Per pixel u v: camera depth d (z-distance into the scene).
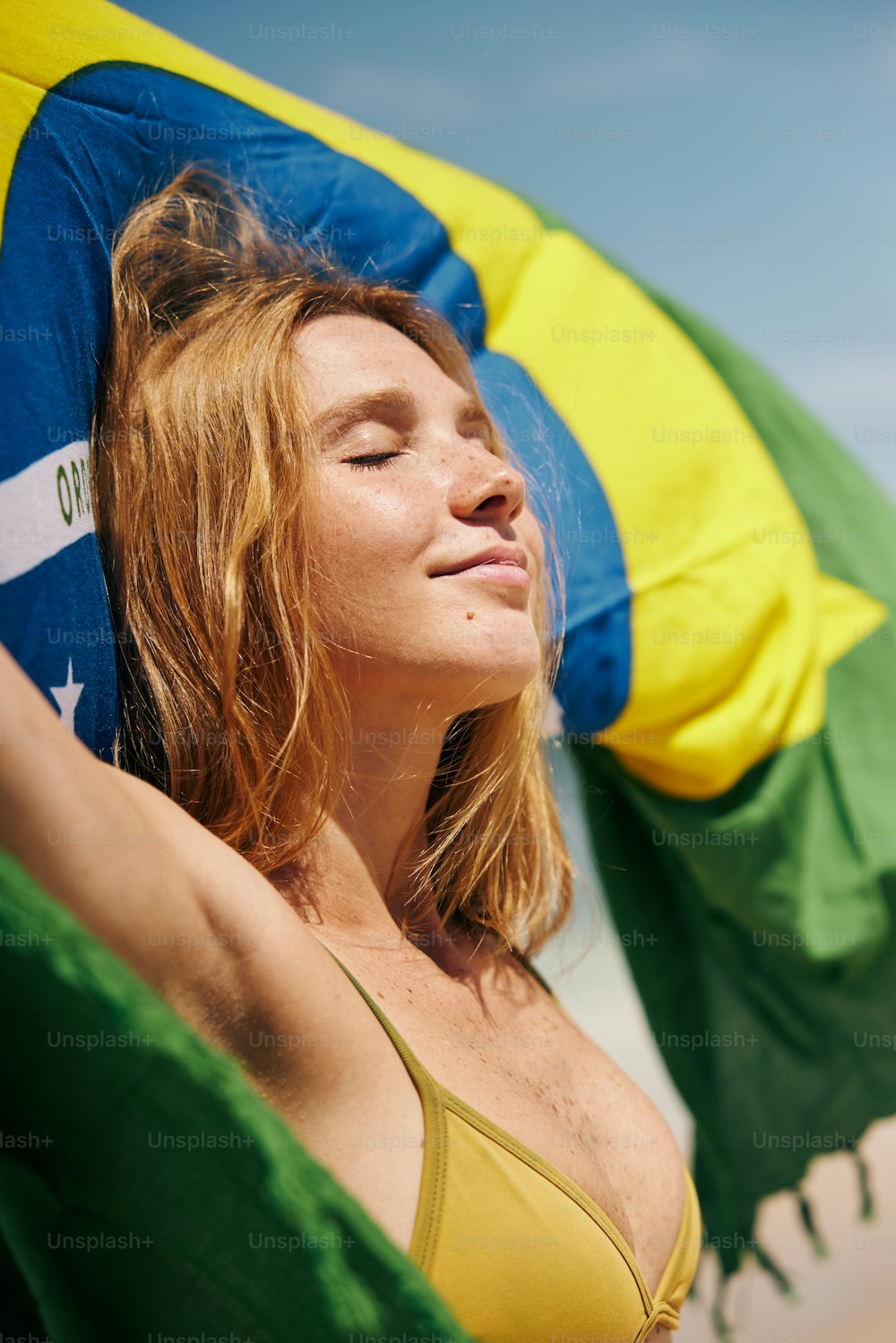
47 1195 0.70
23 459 0.97
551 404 1.72
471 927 1.23
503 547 1.04
